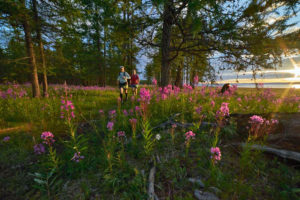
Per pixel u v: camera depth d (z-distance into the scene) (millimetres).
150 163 2162
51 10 6625
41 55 7344
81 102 6855
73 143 2387
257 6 3639
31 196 1727
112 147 2295
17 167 2244
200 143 2594
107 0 5160
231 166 1951
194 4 3340
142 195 1563
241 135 2553
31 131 3551
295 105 4969
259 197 1478
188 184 1738
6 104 5383
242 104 5504
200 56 6043
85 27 7023
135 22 5688
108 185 1776
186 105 4527
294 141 2008
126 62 16625
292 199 1381
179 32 6977
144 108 2879
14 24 5957
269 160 1968
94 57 15133
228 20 4098
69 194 1732
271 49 4230
